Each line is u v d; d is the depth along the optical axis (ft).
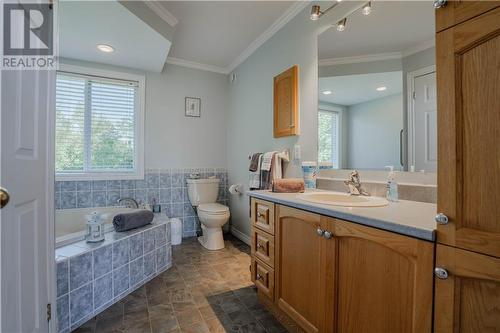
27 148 3.07
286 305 4.69
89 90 9.49
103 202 9.52
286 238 4.73
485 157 2.17
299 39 6.95
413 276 2.69
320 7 6.23
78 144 9.33
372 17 5.04
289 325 4.83
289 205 4.58
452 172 2.35
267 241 5.29
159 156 10.57
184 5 6.93
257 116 9.25
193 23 7.85
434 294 2.49
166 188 10.69
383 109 4.88
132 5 6.24
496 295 2.12
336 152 5.91
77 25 6.75
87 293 5.17
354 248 3.38
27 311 3.07
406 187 4.47
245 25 7.96
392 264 2.92
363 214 3.26
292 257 4.56
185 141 11.10
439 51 2.43
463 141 2.30
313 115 6.48
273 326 4.98
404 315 2.78
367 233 3.16
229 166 11.75
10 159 2.70
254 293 6.25
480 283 2.20
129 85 10.10
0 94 2.51
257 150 9.25
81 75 9.27
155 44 7.91
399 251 2.80
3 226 2.56
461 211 2.31
